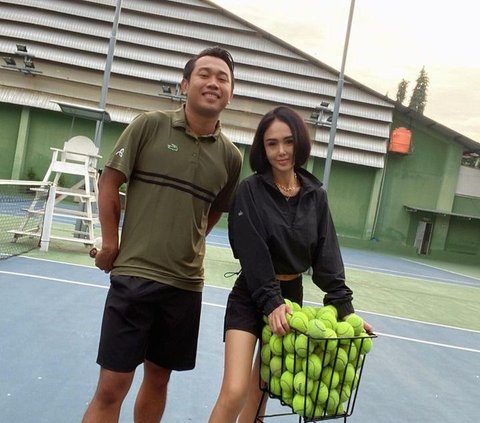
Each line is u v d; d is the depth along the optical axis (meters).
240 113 22.27
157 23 22.20
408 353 5.64
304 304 7.66
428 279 14.35
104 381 2.35
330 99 22.55
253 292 2.28
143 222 2.42
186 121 2.46
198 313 2.61
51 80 21.86
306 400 2.05
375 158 22.92
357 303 8.57
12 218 12.31
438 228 24.02
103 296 6.14
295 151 2.42
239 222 2.35
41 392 3.34
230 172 2.63
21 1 21.86
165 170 2.41
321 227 2.47
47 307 5.32
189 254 2.48
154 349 2.56
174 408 3.39
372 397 4.10
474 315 9.17
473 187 24.47
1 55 21.80
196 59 2.46
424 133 23.80
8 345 4.07
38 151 22.12
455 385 4.71
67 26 21.89
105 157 22.14
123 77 21.91
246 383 2.28
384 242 23.17
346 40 11.70
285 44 22.30
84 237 9.98
